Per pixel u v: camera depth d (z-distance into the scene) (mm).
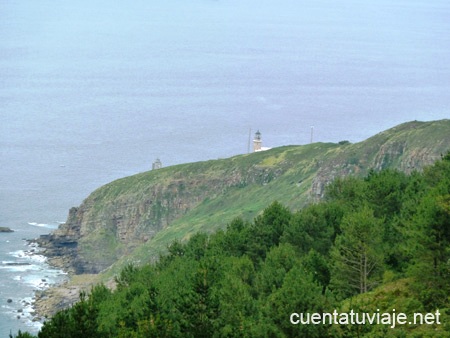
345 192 192000
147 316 120500
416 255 127062
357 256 138625
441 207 126875
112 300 158750
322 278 145250
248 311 126062
